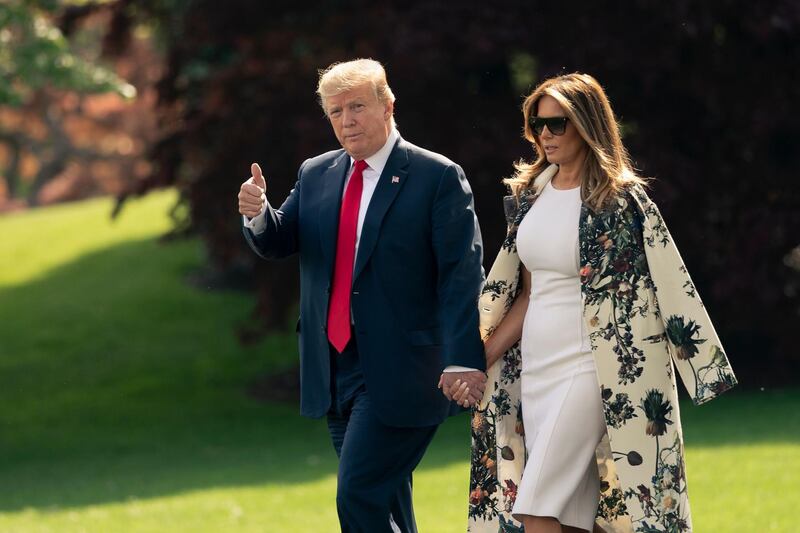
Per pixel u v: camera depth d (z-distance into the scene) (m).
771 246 29.70
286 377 36.38
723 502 16.44
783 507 15.80
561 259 9.95
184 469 25.22
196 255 49.00
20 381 36.97
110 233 53.97
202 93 32.81
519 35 28.58
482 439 10.62
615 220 9.80
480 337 10.48
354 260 10.88
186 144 31.30
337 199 11.04
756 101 29.59
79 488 23.50
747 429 24.14
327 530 16.70
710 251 30.02
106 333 41.03
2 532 17.92
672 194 28.22
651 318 9.80
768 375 32.00
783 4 28.80
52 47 30.70
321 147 28.44
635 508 9.77
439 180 10.83
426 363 10.83
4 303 44.78
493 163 28.56
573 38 28.89
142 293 44.69
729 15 29.39
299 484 21.55
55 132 78.75
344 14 30.80
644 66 28.56
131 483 23.66
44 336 40.94
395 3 30.92
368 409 10.77
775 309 30.72
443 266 10.71
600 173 9.90
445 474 21.19
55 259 50.34
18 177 87.31
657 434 9.77
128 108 74.31
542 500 9.87
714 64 29.75
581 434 9.90
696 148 30.77
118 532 17.33
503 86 31.12
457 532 15.77
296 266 30.73
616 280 9.80
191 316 42.44
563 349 9.97
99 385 36.47
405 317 10.78
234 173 29.62
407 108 29.02
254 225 11.03
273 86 29.75
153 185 33.66
